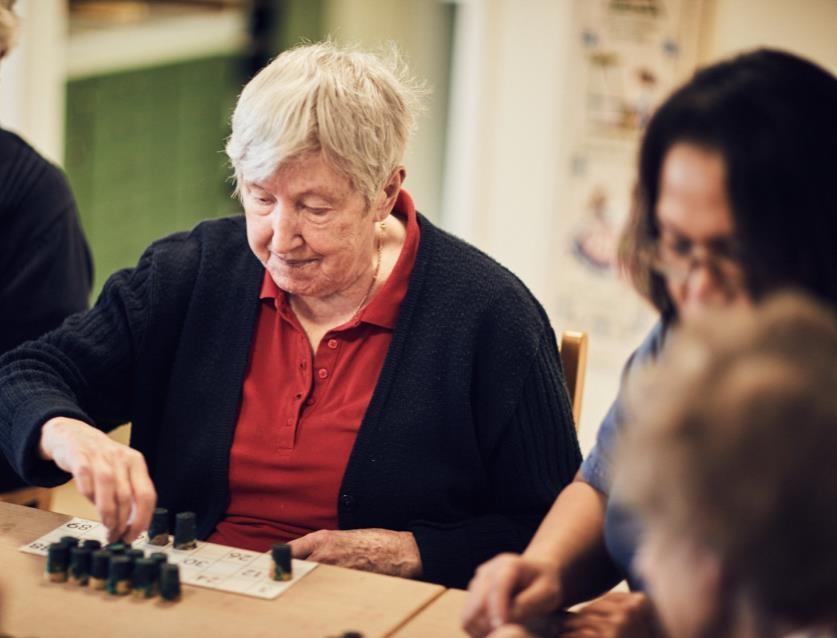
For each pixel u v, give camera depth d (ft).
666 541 2.37
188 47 15.21
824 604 2.22
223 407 5.23
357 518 5.09
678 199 3.27
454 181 11.03
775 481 2.12
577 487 4.35
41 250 6.52
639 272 3.71
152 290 5.35
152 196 14.94
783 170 3.14
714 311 2.42
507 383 5.14
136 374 5.39
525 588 3.69
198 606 3.90
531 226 10.57
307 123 4.66
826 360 2.19
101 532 4.49
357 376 5.17
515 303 5.24
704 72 3.37
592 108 10.10
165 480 5.31
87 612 3.82
